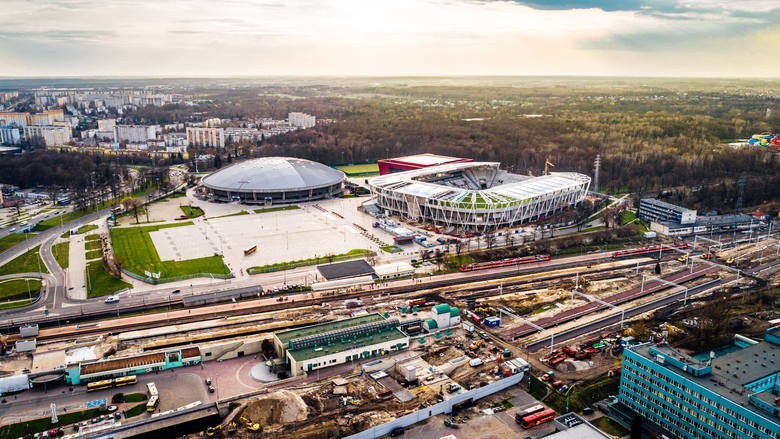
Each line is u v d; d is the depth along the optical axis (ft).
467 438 504.02
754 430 439.63
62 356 639.35
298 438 496.64
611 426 531.91
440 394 564.30
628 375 546.26
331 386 581.12
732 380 506.48
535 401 566.36
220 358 646.33
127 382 588.09
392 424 511.40
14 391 574.56
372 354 649.61
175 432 508.53
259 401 543.39
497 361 636.48
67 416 532.32
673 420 506.48
